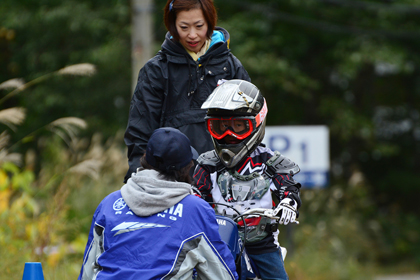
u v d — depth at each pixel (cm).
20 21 6384
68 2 6294
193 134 1557
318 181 4522
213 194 1359
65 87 6438
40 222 2572
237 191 1334
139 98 1570
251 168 1353
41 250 2338
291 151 4547
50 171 3391
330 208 5322
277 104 7062
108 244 1190
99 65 6191
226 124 1333
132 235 1170
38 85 6512
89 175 3456
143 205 1184
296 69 6419
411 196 8075
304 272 4162
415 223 7269
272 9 6425
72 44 6512
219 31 1658
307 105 7262
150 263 1145
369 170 8081
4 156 2606
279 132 4556
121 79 6316
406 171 8062
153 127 1559
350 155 7744
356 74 6794
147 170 1234
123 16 6191
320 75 7300
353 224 5406
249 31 6369
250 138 1333
